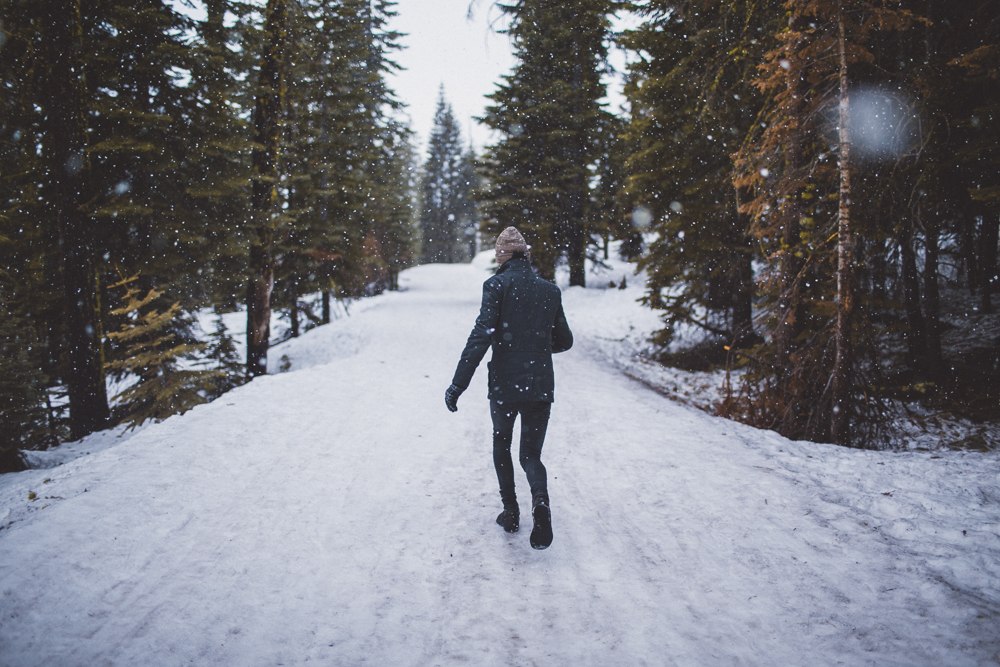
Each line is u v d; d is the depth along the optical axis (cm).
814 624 212
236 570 262
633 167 1121
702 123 911
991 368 782
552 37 1850
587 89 1947
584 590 246
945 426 657
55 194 909
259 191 1127
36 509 335
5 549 267
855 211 586
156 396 794
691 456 433
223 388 1055
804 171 555
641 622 220
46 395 952
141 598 236
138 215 944
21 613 221
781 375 609
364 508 340
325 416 560
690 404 808
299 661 198
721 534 295
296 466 412
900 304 610
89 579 248
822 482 366
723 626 214
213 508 332
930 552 261
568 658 198
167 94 982
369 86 2153
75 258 866
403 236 3200
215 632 214
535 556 279
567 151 2112
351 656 201
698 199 991
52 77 817
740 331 852
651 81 991
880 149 598
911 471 368
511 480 300
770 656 195
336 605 235
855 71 589
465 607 234
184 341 1173
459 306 2019
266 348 1155
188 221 995
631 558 274
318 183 1770
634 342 1379
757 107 833
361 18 1911
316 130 1752
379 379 769
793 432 577
